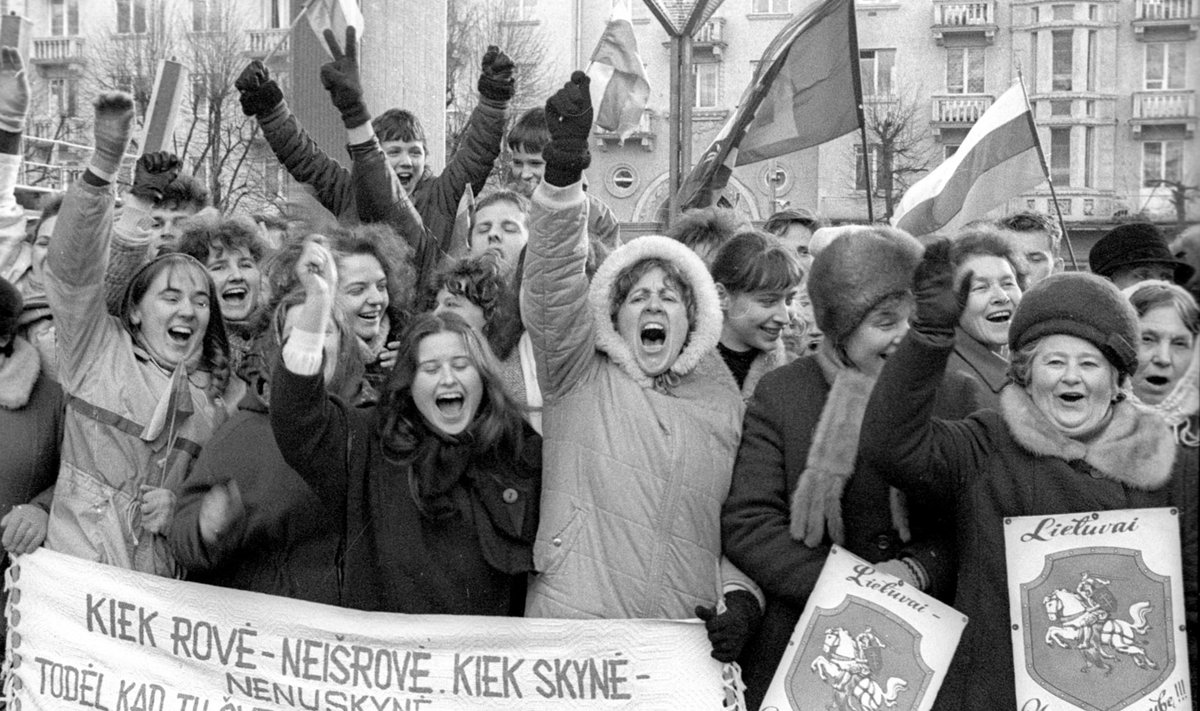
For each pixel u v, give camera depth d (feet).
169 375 15.21
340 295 15.65
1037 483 12.64
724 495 13.58
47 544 15.03
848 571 13.00
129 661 14.47
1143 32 124.57
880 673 12.82
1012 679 12.62
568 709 13.52
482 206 18.71
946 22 130.62
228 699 14.15
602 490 13.41
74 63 115.14
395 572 13.44
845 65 24.62
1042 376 12.61
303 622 13.83
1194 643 12.48
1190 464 12.35
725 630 13.12
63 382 15.17
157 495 14.58
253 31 106.42
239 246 17.30
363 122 18.12
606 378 13.71
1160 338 14.29
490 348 14.17
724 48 133.59
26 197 50.34
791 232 21.27
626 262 13.73
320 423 13.03
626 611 13.39
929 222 24.38
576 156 12.96
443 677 13.65
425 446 13.33
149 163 17.21
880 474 12.64
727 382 14.15
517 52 112.37
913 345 12.06
